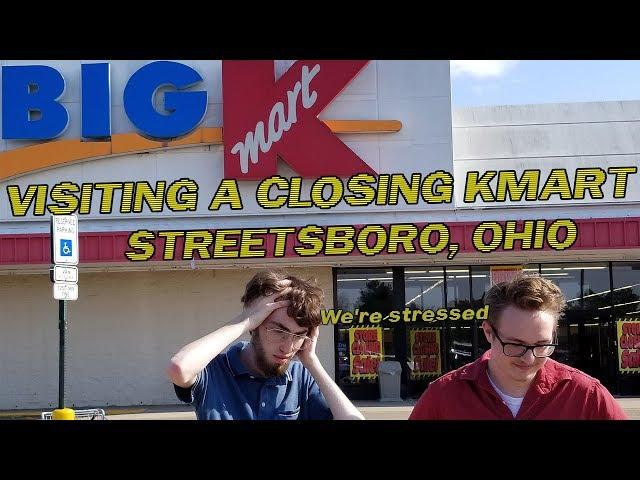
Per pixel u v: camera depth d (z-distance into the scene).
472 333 19.84
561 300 3.63
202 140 19.20
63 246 10.42
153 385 19.78
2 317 19.97
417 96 19.36
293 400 3.59
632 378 19.75
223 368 3.58
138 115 19.36
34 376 19.83
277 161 19.22
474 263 19.88
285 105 19.11
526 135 21.19
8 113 19.52
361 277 19.94
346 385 19.72
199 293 19.97
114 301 19.98
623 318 19.84
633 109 21.70
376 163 19.27
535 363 3.57
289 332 3.47
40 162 19.33
